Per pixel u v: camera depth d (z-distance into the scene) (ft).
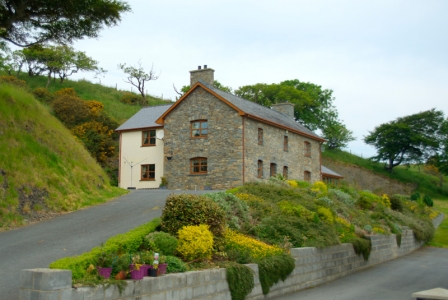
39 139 64.44
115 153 143.33
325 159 197.67
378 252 65.87
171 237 34.12
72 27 71.61
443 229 108.88
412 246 83.56
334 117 216.95
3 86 70.79
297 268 43.32
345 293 42.68
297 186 87.15
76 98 151.74
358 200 83.82
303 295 40.75
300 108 195.00
